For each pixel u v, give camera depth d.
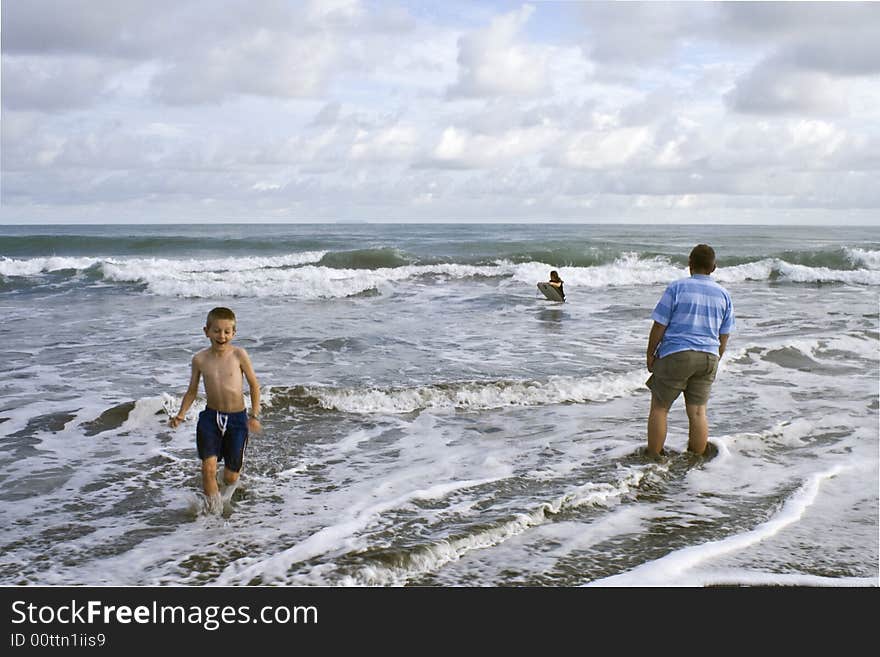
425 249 33.31
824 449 6.53
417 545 4.21
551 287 17.92
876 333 12.23
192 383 5.18
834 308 16.94
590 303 17.89
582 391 8.66
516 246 34.53
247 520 4.80
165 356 10.57
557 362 10.30
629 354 10.94
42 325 13.71
